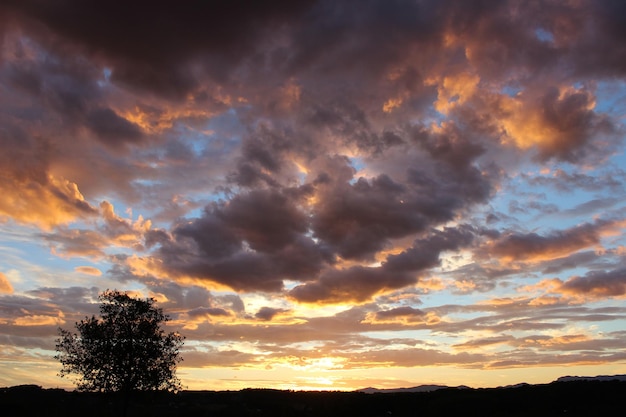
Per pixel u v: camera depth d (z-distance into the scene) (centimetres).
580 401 5603
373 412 5975
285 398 6384
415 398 6400
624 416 4884
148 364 3556
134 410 4878
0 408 4500
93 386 3459
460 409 5744
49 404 4841
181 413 4912
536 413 5259
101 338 3494
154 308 3700
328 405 6200
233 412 5253
